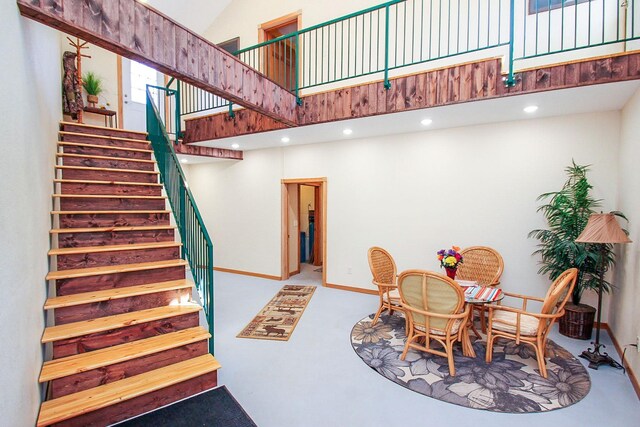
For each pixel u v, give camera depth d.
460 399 2.38
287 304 4.56
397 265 4.82
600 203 3.55
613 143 3.49
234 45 6.25
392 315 4.12
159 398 2.14
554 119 3.75
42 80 2.54
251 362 2.92
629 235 2.98
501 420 2.16
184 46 2.38
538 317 2.58
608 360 2.84
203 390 2.33
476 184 4.21
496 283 3.65
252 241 6.37
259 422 2.14
